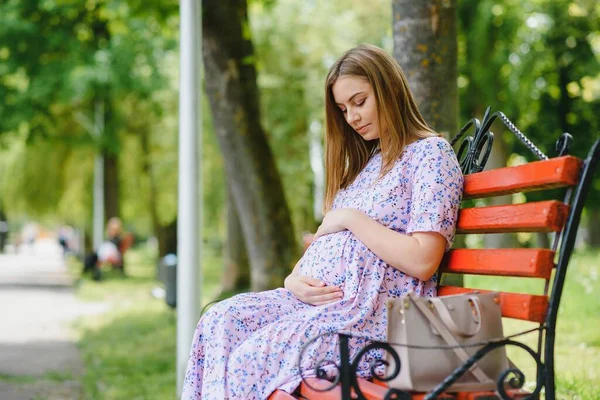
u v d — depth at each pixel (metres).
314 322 3.10
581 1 15.04
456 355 2.64
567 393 4.75
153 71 21.73
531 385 5.01
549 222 2.64
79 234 39.41
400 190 3.25
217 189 24.16
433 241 3.06
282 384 3.03
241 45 9.52
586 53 16.25
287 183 22.03
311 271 3.38
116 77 20.75
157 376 7.46
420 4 4.78
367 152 3.59
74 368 8.23
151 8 10.30
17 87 21.55
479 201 14.75
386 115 3.30
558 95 17.53
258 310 3.27
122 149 26.11
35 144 22.59
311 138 22.06
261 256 10.27
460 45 14.66
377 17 18.30
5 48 20.00
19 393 6.82
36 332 11.50
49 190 30.16
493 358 2.69
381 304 3.14
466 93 14.84
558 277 2.65
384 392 2.63
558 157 2.67
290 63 21.05
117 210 28.22
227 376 3.13
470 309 2.71
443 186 3.10
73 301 16.83
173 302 9.68
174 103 23.45
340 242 3.27
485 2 14.02
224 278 15.48
